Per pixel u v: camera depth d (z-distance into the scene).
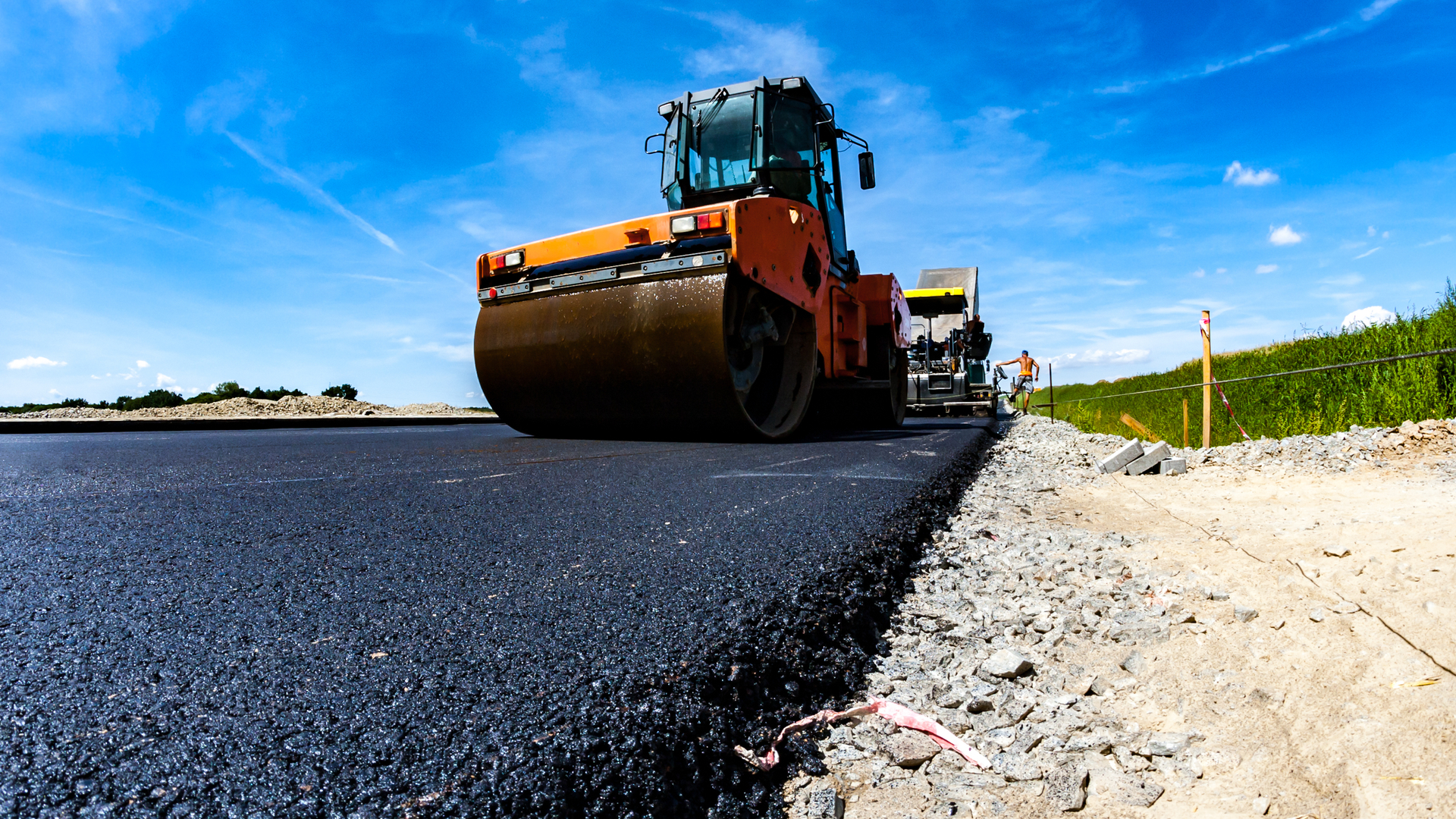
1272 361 12.13
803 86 6.77
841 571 1.84
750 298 5.61
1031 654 1.69
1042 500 3.98
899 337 9.67
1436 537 2.34
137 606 1.35
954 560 2.47
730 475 3.47
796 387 6.52
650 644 1.26
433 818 0.76
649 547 1.93
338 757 0.85
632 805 0.90
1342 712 1.32
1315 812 1.07
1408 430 5.03
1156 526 3.12
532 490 2.86
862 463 4.17
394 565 1.68
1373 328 9.12
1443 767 1.13
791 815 1.05
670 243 5.38
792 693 1.33
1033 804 1.10
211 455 4.32
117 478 3.12
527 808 0.81
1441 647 1.51
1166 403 12.93
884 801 1.11
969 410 16.34
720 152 6.68
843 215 7.90
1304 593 1.93
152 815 0.72
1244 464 5.21
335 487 2.87
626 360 5.50
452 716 0.96
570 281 5.80
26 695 0.96
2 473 3.29
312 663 1.11
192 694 0.99
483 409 16.81
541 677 1.10
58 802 0.73
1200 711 1.39
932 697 1.44
